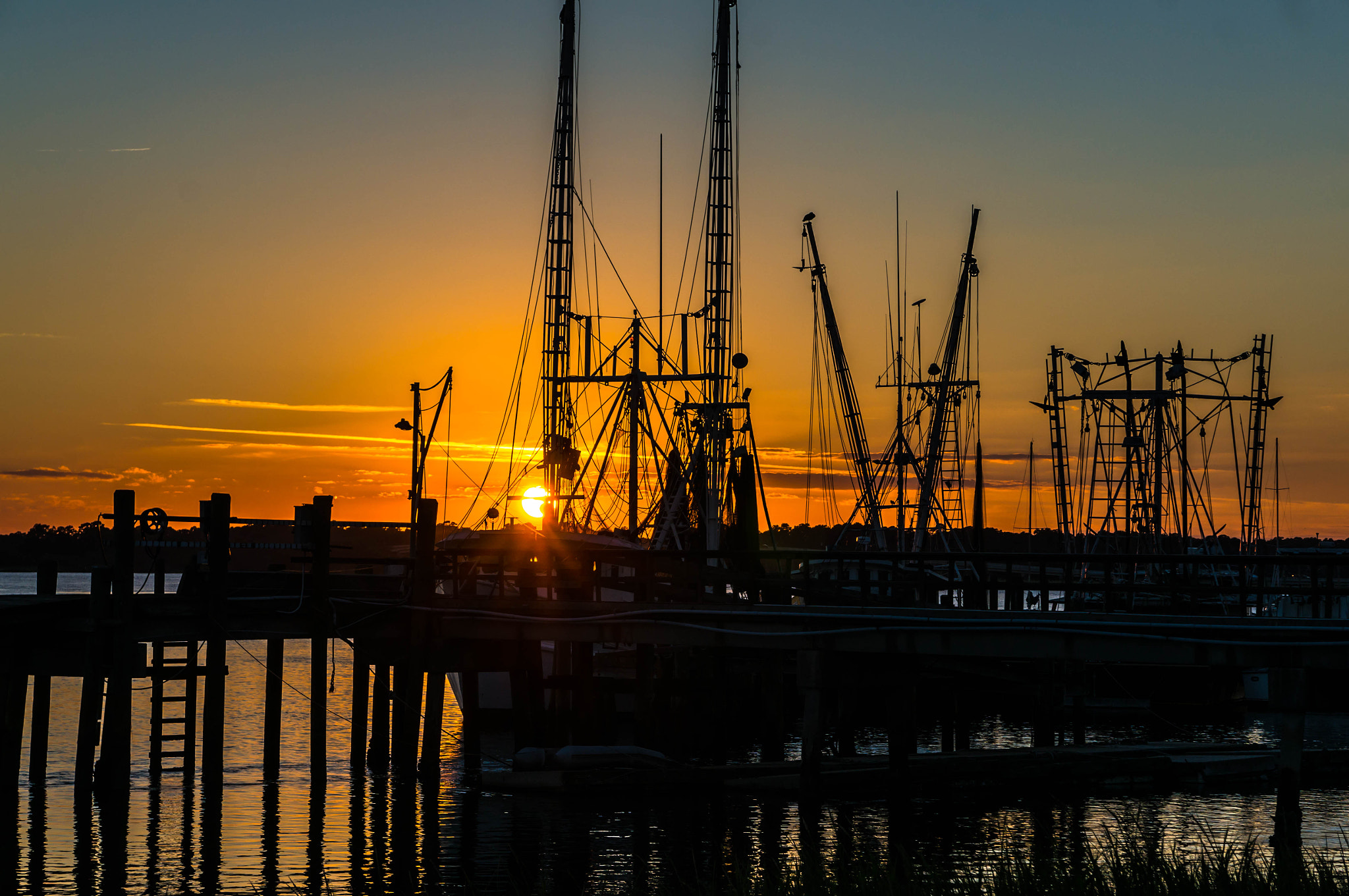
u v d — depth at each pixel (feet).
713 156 240.73
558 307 240.73
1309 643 101.14
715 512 210.59
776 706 164.86
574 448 228.02
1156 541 290.35
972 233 309.01
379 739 140.36
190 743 133.90
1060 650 108.58
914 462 295.69
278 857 105.50
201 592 128.98
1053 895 65.92
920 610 115.24
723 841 111.45
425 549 131.85
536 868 102.83
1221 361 292.61
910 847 108.99
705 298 238.48
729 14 243.60
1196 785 140.77
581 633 128.57
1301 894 63.57
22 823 115.55
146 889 97.14
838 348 308.81
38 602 122.72
